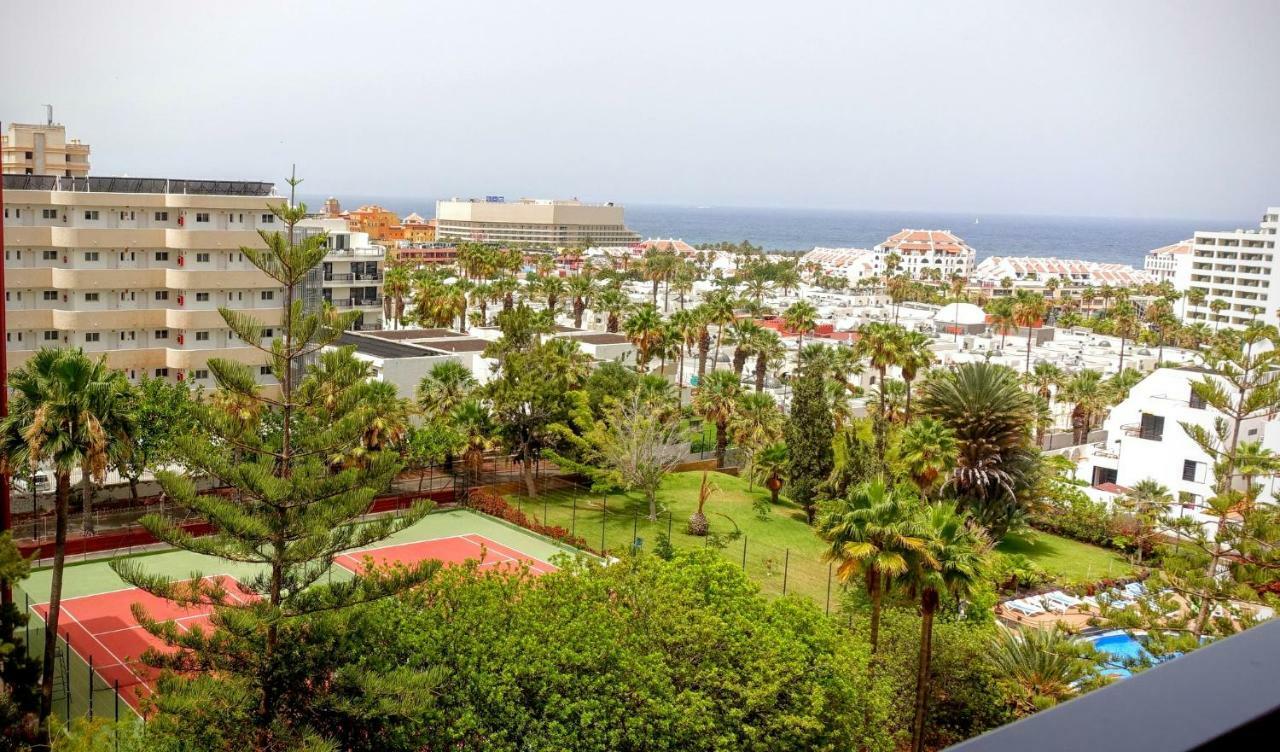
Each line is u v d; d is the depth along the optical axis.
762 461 66.44
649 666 28.11
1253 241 173.25
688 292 160.38
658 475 60.53
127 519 54.72
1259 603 33.81
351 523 31.55
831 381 75.25
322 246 31.84
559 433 65.06
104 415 32.97
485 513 62.00
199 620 43.50
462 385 67.62
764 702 28.05
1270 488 59.69
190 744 27.22
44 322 63.50
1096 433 84.94
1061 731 2.02
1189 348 135.88
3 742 27.06
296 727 28.78
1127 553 62.12
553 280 123.19
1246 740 2.03
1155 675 2.27
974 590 35.72
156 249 66.88
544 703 27.86
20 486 55.16
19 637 30.28
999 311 125.31
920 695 31.12
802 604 33.03
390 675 27.33
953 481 60.16
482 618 29.86
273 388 69.06
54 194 64.06
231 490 55.69
